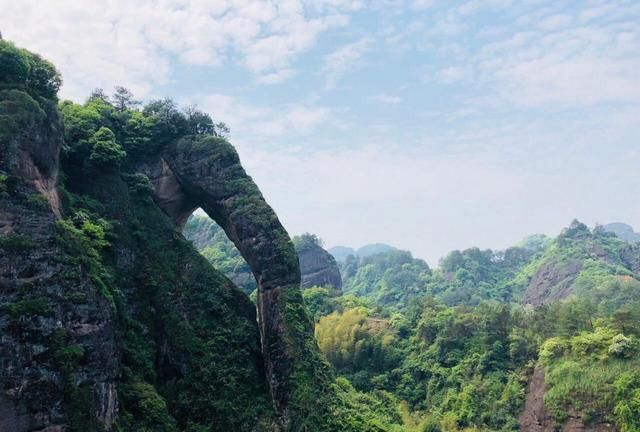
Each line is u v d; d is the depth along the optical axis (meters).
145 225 49.28
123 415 37.38
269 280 48.94
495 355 68.62
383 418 49.03
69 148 47.03
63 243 35.22
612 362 53.34
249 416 43.59
